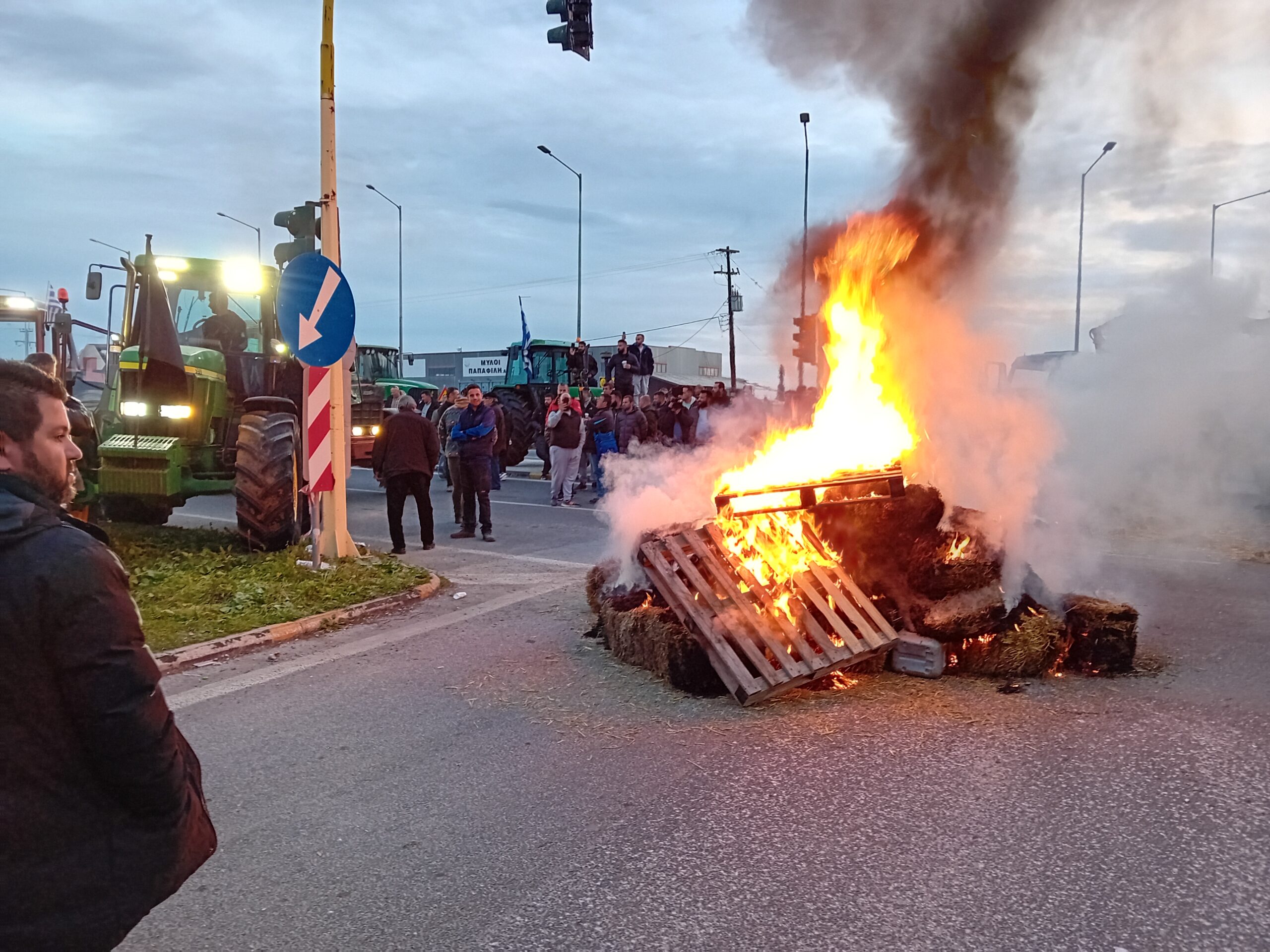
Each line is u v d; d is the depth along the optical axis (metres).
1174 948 2.54
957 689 4.83
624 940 2.63
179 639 5.74
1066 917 2.70
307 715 4.61
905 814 3.39
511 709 4.67
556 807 3.52
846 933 2.64
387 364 22.86
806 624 4.88
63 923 1.55
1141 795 3.50
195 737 4.32
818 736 4.20
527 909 2.81
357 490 15.34
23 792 1.53
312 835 3.33
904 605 5.25
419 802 3.58
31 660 1.51
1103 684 4.88
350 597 6.85
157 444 8.53
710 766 3.89
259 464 8.29
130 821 1.64
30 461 1.70
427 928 2.72
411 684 5.09
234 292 9.77
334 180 7.78
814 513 5.44
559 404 13.05
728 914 2.75
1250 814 3.33
